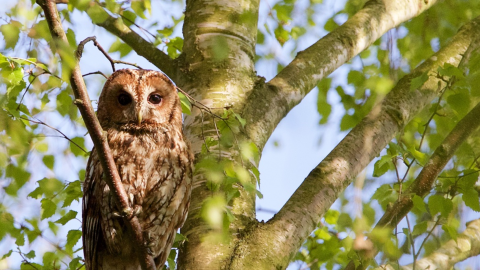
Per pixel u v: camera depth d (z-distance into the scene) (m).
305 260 12.52
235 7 11.03
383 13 12.30
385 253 9.73
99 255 9.84
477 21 11.89
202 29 10.85
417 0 12.88
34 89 11.31
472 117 10.45
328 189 9.21
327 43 11.42
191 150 9.82
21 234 11.50
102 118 10.02
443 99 12.57
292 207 9.02
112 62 8.92
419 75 10.92
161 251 9.67
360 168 9.62
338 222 10.82
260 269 8.43
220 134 9.14
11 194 11.59
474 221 12.16
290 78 10.71
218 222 7.52
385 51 14.32
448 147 10.28
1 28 10.99
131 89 9.79
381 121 10.18
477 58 11.22
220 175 7.95
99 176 9.37
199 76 10.43
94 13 9.71
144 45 11.23
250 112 10.00
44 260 11.16
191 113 10.21
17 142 9.94
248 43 10.87
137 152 9.50
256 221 8.99
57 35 6.73
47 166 11.84
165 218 9.59
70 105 11.90
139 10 13.30
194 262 8.69
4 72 9.05
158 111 9.81
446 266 11.05
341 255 12.24
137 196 9.43
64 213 11.75
